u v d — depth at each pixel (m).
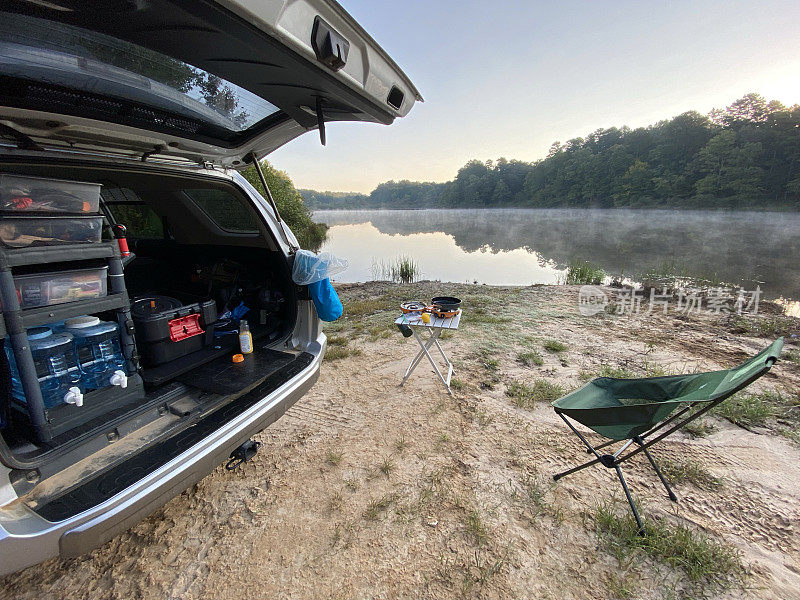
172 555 1.75
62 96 1.27
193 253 3.24
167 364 1.97
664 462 2.31
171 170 1.94
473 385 3.39
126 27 1.00
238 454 2.12
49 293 1.32
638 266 12.63
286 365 2.27
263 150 2.30
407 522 1.92
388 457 2.44
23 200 1.24
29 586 1.61
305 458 2.44
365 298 7.88
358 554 1.75
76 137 1.48
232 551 1.77
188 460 1.50
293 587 1.60
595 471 2.27
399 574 1.65
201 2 0.85
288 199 21.34
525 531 1.86
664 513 1.93
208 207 2.86
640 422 1.81
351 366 3.92
